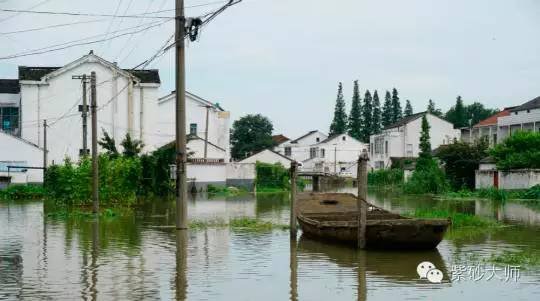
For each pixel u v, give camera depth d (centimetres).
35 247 1855
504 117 5997
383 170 7188
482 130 7031
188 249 1827
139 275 1421
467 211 3250
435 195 4966
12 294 1224
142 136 5641
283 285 1322
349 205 2548
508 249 1833
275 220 2775
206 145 6009
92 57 5522
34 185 4881
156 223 2581
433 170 5275
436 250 1803
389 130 8162
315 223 1978
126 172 3369
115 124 5562
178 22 2047
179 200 2117
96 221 2647
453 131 7844
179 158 2108
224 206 3747
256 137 9856
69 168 3359
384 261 1617
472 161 5356
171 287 1296
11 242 1966
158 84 5675
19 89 5962
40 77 5494
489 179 5062
